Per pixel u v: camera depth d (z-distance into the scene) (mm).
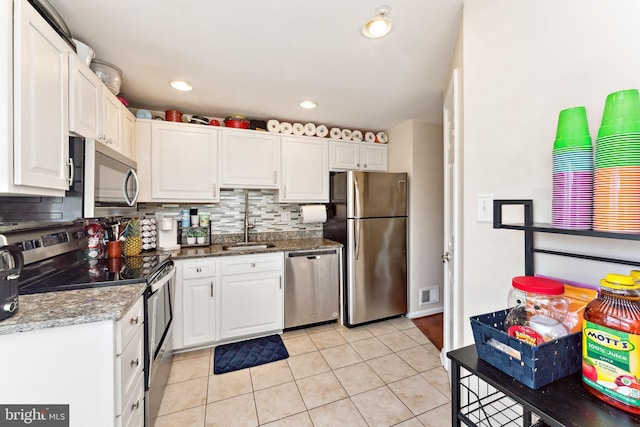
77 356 989
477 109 1209
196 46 1585
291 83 2070
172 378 1928
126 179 1764
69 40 1303
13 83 929
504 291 1103
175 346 2205
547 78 946
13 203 1219
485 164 1175
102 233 1953
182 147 2467
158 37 1496
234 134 2658
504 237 1099
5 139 911
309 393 1764
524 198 1020
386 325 2820
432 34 1487
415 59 1740
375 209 2832
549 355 668
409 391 1776
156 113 2609
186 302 2250
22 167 951
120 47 1588
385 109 2645
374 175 2830
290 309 2631
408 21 1381
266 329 2535
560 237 917
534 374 655
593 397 629
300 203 3170
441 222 3143
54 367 965
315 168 3010
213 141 2578
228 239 2924
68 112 1240
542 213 961
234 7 1269
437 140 3109
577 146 741
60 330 970
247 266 2453
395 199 2920
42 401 957
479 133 1201
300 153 2941
